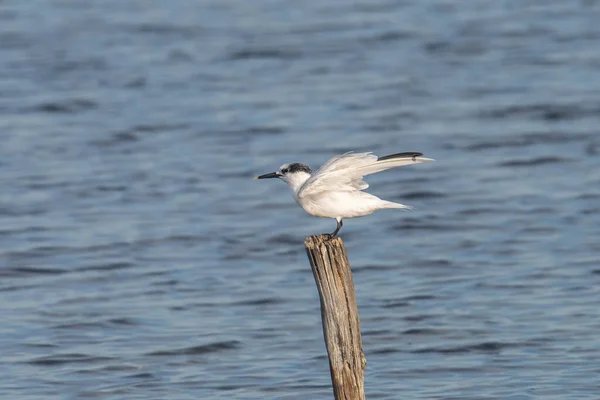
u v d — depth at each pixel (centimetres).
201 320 1541
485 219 2086
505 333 1455
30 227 2053
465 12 4141
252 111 3000
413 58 3528
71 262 1844
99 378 1321
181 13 4219
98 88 3234
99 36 3841
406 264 1819
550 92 3094
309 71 3412
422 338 1452
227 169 2486
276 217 2144
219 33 3897
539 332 1451
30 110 3002
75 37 3809
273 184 2370
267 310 1587
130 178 2412
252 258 1880
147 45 3734
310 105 3048
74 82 3291
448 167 2489
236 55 3606
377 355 1397
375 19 4059
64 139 2738
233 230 2048
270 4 4366
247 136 2767
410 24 3966
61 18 4112
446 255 1864
